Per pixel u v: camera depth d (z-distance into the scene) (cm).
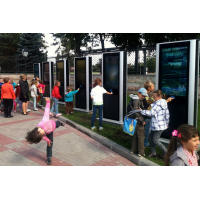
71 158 491
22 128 730
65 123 800
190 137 228
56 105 889
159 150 527
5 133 673
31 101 1333
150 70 1445
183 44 520
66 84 1203
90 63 973
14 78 2019
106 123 781
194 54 505
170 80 552
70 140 611
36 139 377
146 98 489
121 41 1502
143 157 470
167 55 552
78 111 1020
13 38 2814
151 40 1473
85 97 986
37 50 2470
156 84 580
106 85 780
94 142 595
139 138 466
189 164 228
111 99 767
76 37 1834
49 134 449
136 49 1489
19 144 578
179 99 540
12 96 895
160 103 454
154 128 461
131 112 484
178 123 547
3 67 2094
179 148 238
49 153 454
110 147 551
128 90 1567
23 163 462
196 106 527
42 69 1434
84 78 983
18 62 2141
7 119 863
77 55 1731
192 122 524
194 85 515
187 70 518
